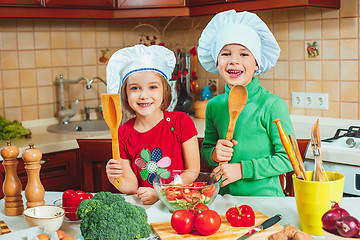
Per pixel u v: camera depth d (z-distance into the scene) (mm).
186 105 3010
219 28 1602
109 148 2117
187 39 3209
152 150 1555
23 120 2936
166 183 1339
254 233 1044
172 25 3295
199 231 1075
